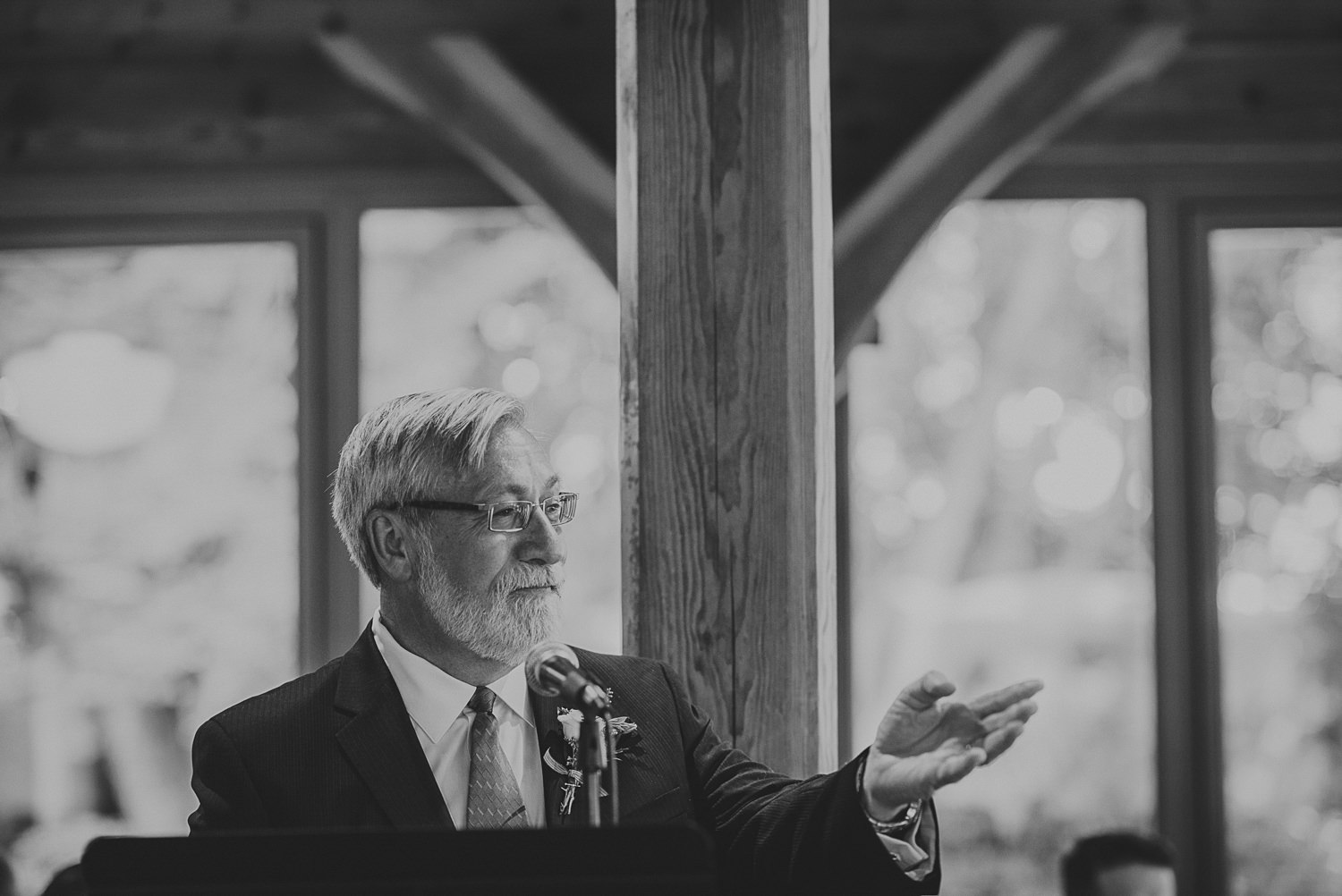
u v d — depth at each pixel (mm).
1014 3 7617
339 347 8406
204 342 8477
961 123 7457
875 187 7434
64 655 8445
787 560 3941
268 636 8375
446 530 3551
